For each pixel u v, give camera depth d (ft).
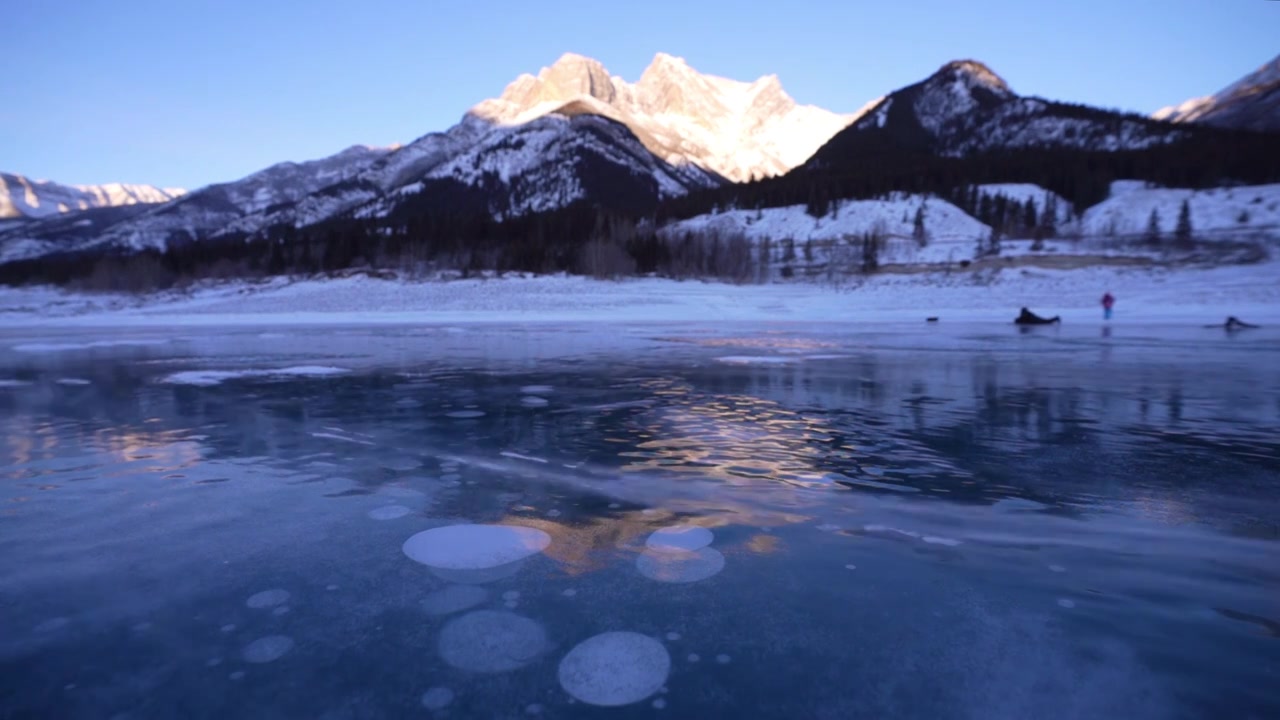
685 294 161.38
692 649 6.58
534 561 8.82
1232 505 10.96
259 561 8.80
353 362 38.27
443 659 6.41
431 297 154.20
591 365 35.83
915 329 75.10
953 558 8.84
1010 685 5.90
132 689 5.92
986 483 12.40
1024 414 19.89
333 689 5.94
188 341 61.87
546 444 16.05
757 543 9.43
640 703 5.70
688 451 15.20
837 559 8.82
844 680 6.01
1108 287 145.59
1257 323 79.30
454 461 14.30
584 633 6.91
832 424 18.47
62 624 7.10
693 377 29.78
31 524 10.29
